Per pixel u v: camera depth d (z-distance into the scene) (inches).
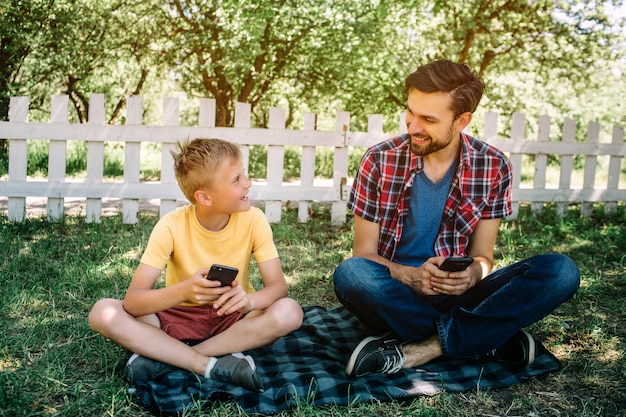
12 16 431.8
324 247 206.5
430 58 539.8
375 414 87.3
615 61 519.5
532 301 96.7
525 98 584.1
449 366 103.0
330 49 462.6
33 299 132.9
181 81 596.7
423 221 105.3
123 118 693.9
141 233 215.0
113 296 139.8
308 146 250.2
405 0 356.5
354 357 95.8
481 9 483.5
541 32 496.7
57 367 97.8
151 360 93.1
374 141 254.7
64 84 585.3
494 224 107.8
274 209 251.3
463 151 103.6
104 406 86.4
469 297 103.8
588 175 288.0
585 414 89.1
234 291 91.2
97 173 235.8
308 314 128.9
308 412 86.6
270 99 580.1
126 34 495.2
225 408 85.9
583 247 216.2
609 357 111.9
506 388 97.4
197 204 97.3
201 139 97.5
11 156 232.2
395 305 97.7
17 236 199.2
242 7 365.7
